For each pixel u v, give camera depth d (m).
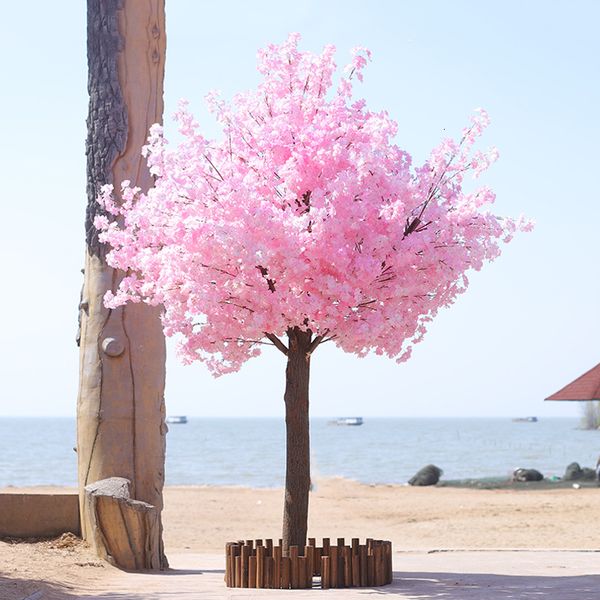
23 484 56.75
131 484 15.48
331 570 12.01
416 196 12.34
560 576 13.37
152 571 14.63
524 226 12.66
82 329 16.11
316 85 12.97
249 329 12.41
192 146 12.67
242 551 12.19
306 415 13.01
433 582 12.61
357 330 12.12
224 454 103.62
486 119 12.73
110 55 15.93
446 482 50.81
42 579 12.37
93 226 15.86
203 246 11.95
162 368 16.05
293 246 11.77
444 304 13.16
